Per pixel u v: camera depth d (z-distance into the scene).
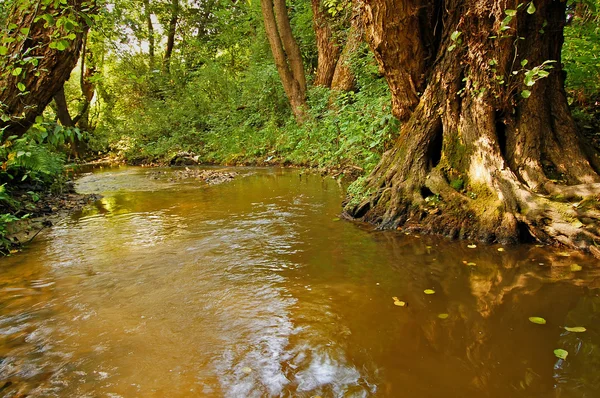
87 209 5.77
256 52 15.62
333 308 2.32
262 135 12.46
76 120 18.11
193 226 4.43
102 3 5.00
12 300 2.60
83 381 1.72
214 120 14.41
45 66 4.81
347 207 4.49
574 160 3.37
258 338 2.03
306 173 8.52
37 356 1.92
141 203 6.04
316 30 12.37
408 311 2.24
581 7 5.21
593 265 2.70
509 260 2.90
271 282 2.75
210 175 9.07
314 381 1.67
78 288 2.79
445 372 1.69
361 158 7.02
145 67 16.27
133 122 16.55
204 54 17.97
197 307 2.41
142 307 2.44
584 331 1.93
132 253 3.55
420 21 3.93
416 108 4.23
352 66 8.84
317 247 3.47
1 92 4.67
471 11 3.47
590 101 5.23
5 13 4.50
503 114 3.62
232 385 1.66
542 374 1.63
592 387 1.54
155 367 1.81
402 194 3.98
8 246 3.81
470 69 3.65
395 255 3.16
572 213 2.97
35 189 6.46
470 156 3.69
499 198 3.38
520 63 3.44
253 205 5.41
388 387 1.61
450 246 3.30
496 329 2.00
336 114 9.16
